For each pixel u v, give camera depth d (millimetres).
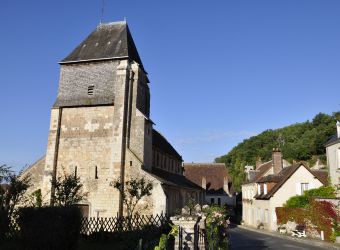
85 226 20391
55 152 27281
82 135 27391
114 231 19172
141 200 24844
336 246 22234
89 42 30609
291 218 31672
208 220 15930
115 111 27062
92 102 27688
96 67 28828
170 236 10289
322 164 71250
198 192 43156
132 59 29484
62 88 29031
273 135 97688
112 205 25406
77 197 22969
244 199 49344
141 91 29516
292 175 35531
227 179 59719
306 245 23188
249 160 90812
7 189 15797
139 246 10078
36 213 12617
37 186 27156
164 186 26062
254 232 33875
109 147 26562
